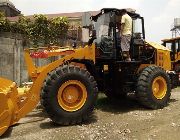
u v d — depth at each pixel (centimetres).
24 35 1252
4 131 545
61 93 622
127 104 845
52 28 1446
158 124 613
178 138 521
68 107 628
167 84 801
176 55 1455
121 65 789
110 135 548
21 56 1230
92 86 650
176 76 941
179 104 841
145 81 764
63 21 1491
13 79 1189
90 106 645
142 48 848
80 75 638
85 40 838
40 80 641
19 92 660
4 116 544
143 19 855
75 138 533
